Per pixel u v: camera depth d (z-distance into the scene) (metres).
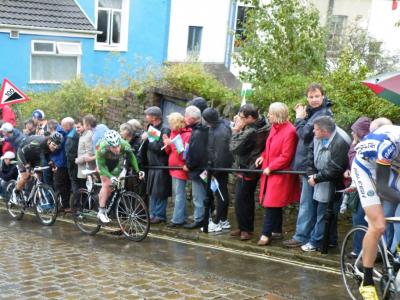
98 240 8.13
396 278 4.89
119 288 5.88
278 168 7.16
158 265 6.75
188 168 8.12
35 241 8.06
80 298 5.57
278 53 10.00
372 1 15.30
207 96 10.58
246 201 7.59
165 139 8.40
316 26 10.12
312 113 7.05
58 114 14.20
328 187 6.74
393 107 7.94
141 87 12.16
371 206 4.85
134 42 21.45
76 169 9.62
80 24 20.05
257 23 10.08
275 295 5.66
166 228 8.48
